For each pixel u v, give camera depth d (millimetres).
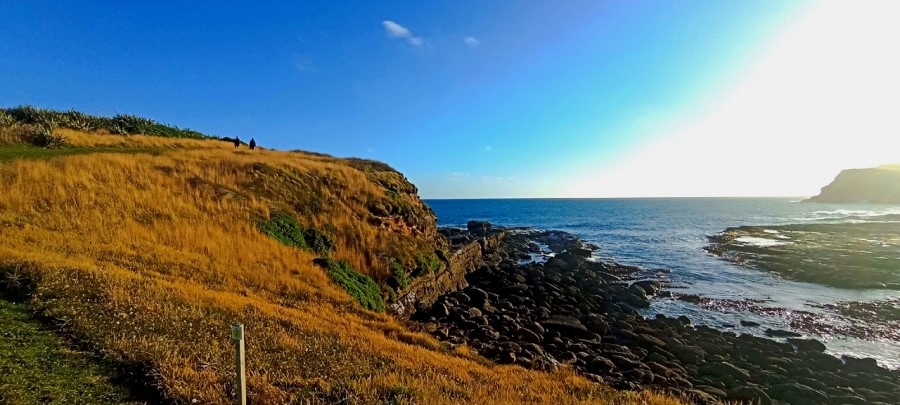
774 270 41781
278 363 9797
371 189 32375
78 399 6988
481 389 10648
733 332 24906
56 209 17500
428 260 28641
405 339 15203
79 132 32969
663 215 132750
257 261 18688
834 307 29594
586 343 21828
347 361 10828
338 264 22078
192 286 13898
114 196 20078
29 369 7504
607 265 44875
